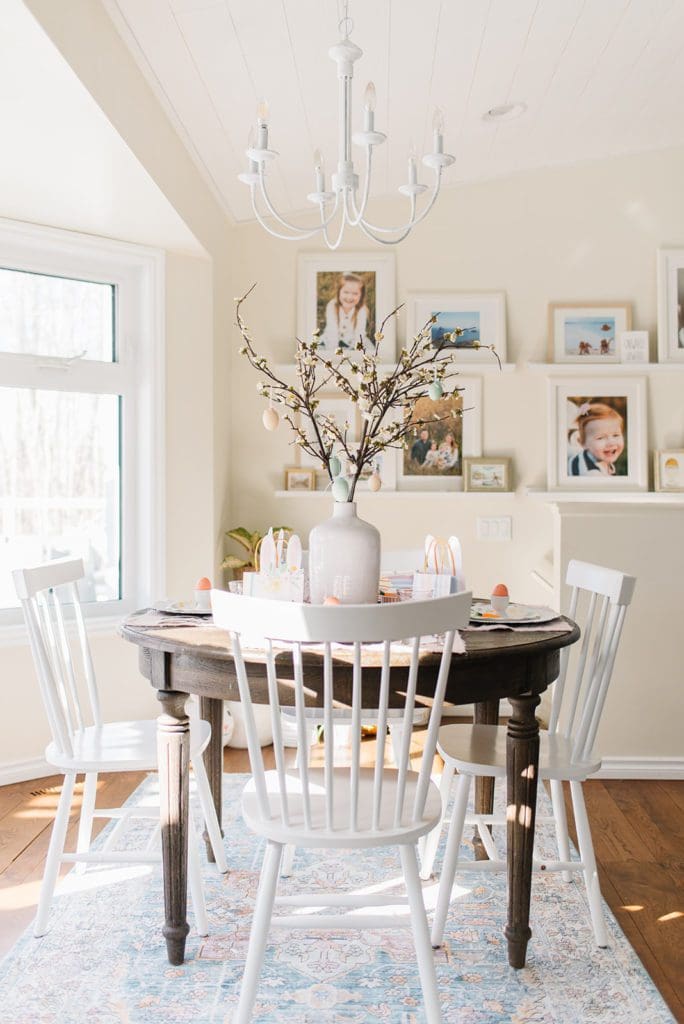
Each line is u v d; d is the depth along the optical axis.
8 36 2.08
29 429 3.55
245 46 2.79
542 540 4.45
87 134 2.63
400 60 3.04
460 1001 1.95
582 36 3.10
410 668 1.72
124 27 2.60
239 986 2.00
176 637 2.04
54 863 2.20
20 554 3.52
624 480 4.43
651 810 3.12
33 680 3.45
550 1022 1.87
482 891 2.50
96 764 2.14
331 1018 1.88
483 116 3.67
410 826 1.77
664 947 2.19
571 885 2.54
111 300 3.79
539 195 4.48
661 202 4.47
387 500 4.46
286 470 4.44
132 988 1.98
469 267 4.48
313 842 1.73
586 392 4.45
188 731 2.09
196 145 3.46
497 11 2.83
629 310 4.46
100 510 3.76
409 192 2.38
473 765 2.15
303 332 4.44
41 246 3.50
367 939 2.24
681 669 3.44
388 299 4.45
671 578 3.43
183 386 3.91
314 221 4.47
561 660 2.47
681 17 3.04
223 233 4.24
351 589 2.21
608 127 4.04
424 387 4.41
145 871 2.60
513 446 4.46
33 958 2.10
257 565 3.93
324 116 3.38
